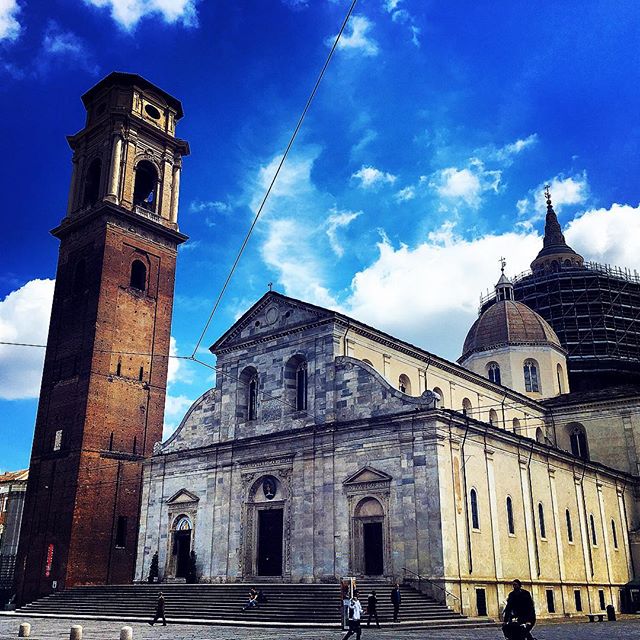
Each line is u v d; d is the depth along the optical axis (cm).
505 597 4500
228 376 5691
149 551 5662
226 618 4100
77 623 4188
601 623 4659
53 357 6544
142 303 6694
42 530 5966
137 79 7206
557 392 7538
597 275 8700
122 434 6212
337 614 3800
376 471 4484
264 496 5109
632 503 6694
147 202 7438
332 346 5047
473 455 4606
